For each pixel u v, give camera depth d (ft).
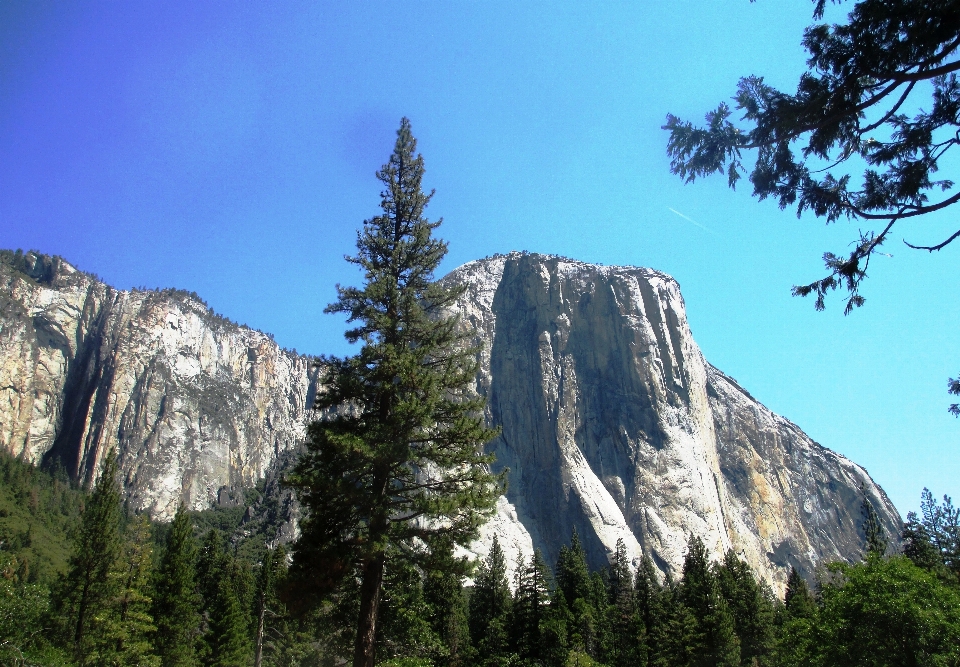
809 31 39.58
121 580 159.74
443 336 88.17
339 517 76.89
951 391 41.39
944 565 204.44
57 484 632.38
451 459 81.51
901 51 37.04
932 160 40.75
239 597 243.81
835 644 103.35
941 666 91.86
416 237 92.22
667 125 44.52
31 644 93.97
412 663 99.25
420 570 93.40
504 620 248.52
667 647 219.00
